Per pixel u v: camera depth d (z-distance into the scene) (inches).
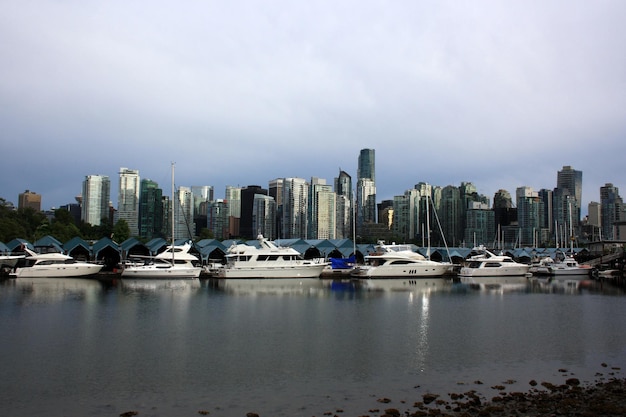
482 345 1348.4
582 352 1275.8
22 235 4990.2
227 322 1694.1
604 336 1477.6
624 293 2773.1
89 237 6643.7
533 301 2352.4
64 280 3228.3
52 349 1280.8
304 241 4803.2
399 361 1179.9
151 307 2047.2
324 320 1745.8
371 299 2390.5
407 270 3673.7
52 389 967.6
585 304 2246.6
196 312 1920.5
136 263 3703.3
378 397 930.1
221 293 2605.8
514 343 1375.5
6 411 856.9
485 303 2258.9
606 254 5319.9
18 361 1163.9
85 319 1734.7
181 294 2536.9
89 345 1328.7
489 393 953.5
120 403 896.3
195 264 4030.5
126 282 3169.3
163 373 1072.2
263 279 3452.3
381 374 1074.7
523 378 1052.5
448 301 2329.0
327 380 1031.0
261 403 898.1
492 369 1117.7
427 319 1780.3
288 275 3506.4
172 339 1408.7
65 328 1563.7
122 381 1018.1
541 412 842.8
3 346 1312.7
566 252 5900.6
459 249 5590.6
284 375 1063.6
